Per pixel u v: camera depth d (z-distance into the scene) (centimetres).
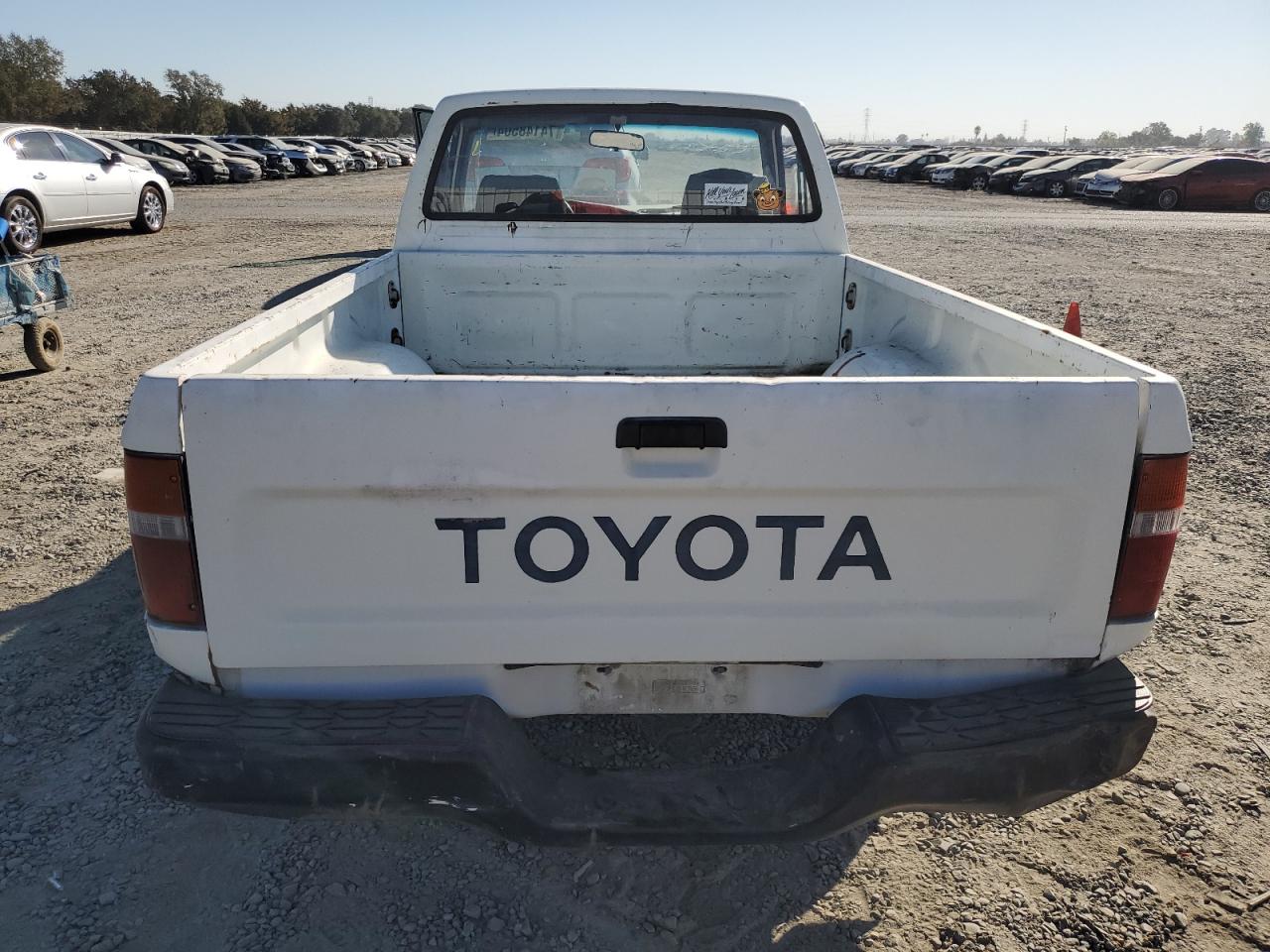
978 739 181
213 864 241
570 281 358
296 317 243
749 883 236
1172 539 187
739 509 180
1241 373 731
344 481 174
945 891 234
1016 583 187
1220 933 221
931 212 2320
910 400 175
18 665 325
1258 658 339
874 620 189
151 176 1614
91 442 566
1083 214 2327
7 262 687
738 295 363
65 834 250
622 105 348
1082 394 177
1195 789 270
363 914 225
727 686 199
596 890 234
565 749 285
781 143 355
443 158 350
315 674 190
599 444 174
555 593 184
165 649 186
